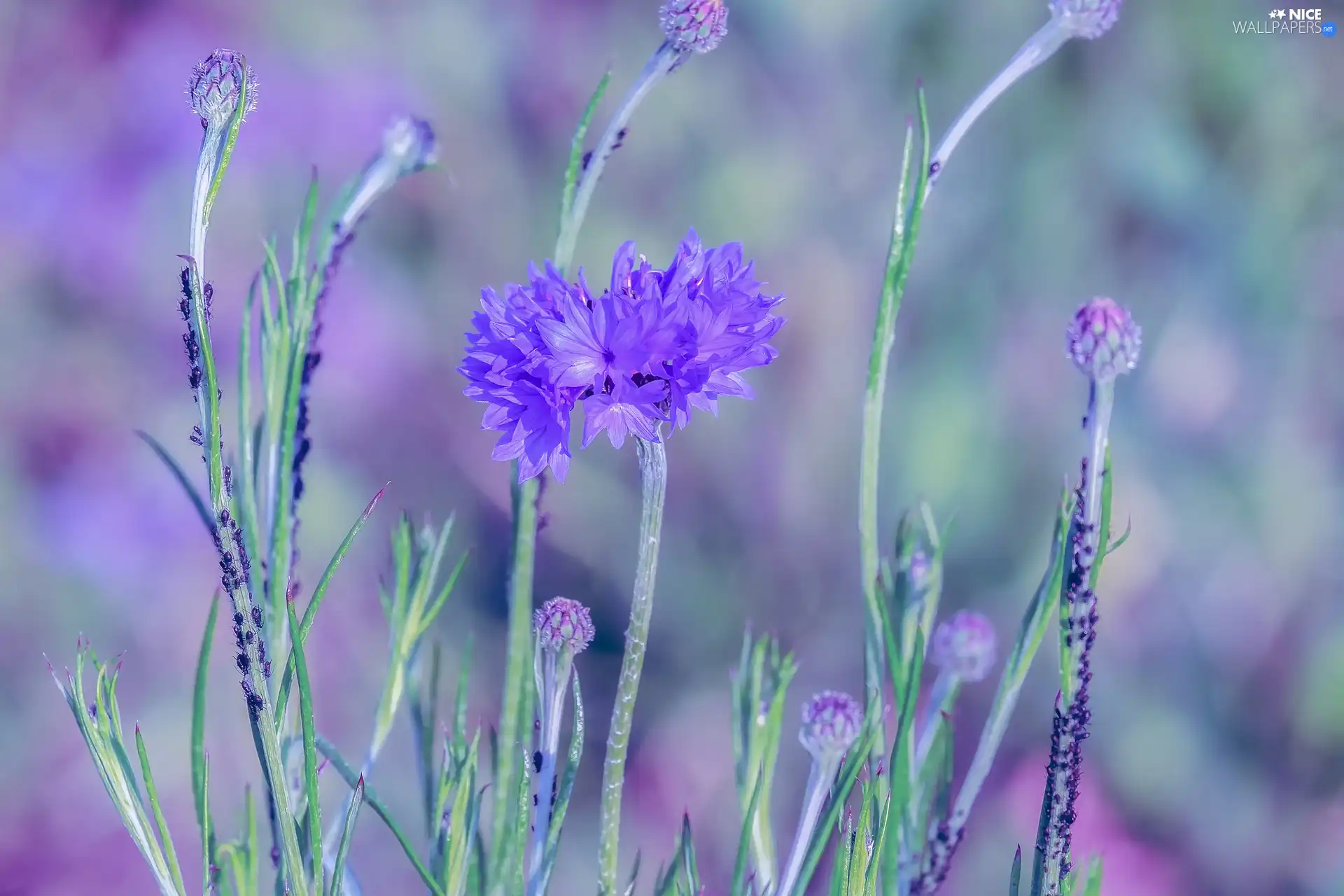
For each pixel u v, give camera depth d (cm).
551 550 222
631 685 121
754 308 121
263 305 123
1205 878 208
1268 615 220
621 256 122
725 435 232
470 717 209
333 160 231
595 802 209
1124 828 210
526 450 121
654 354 120
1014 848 200
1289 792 214
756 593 227
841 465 233
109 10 233
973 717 209
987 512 229
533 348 120
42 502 224
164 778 203
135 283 227
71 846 216
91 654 121
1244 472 227
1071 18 122
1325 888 205
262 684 118
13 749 216
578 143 125
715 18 124
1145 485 225
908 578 124
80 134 231
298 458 123
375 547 223
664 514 229
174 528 223
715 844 207
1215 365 232
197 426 118
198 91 118
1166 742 213
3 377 224
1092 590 119
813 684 224
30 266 227
